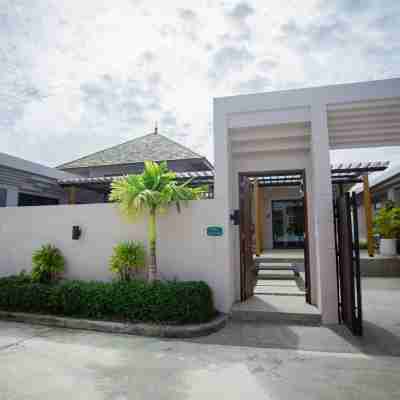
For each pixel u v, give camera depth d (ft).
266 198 48.34
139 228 18.79
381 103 17.07
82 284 17.81
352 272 14.76
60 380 10.17
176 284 16.42
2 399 8.96
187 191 17.90
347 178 37.06
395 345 13.38
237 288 20.02
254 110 18.48
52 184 35.60
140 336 14.76
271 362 11.65
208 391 9.45
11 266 21.02
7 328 16.12
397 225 35.32
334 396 9.11
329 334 14.82
